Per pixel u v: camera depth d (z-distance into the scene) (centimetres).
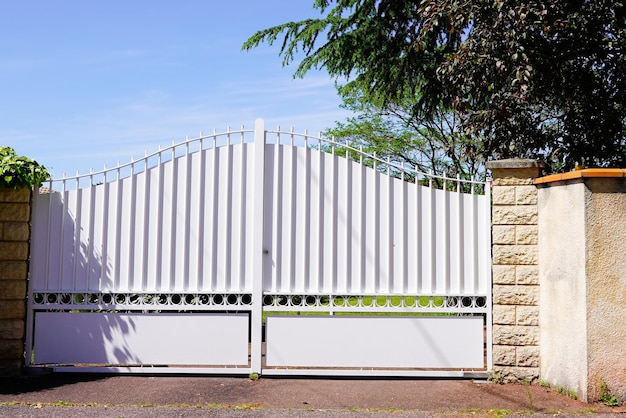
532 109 1048
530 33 901
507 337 675
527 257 678
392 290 698
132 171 720
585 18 936
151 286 709
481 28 937
